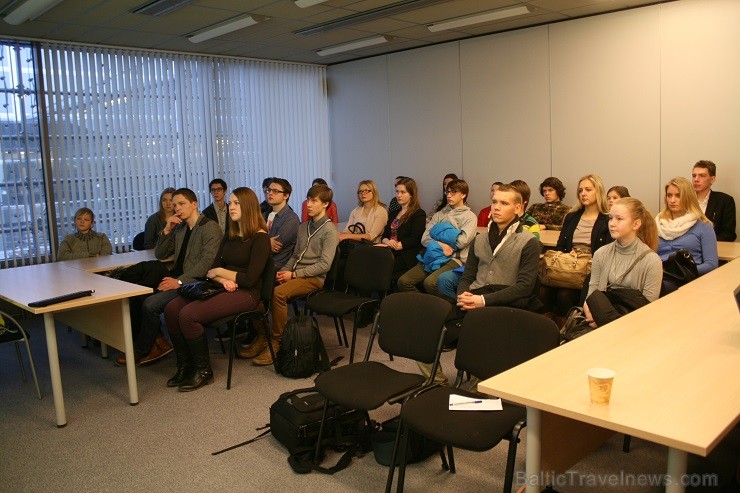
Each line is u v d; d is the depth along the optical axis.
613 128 5.83
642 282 3.08
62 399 3.42
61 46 6.10
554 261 4.12
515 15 5.61
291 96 8.10
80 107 6.27
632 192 5.77
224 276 4.09
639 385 1.90
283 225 4.96
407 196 5.60
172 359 4.56
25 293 3.67
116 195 6.57
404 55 7.47
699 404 1.75
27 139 5.98
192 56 7.10
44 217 6.16
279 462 2.94
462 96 6.96
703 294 3.05
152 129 6.82
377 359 4.37
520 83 6.43
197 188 7.23
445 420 2.28
